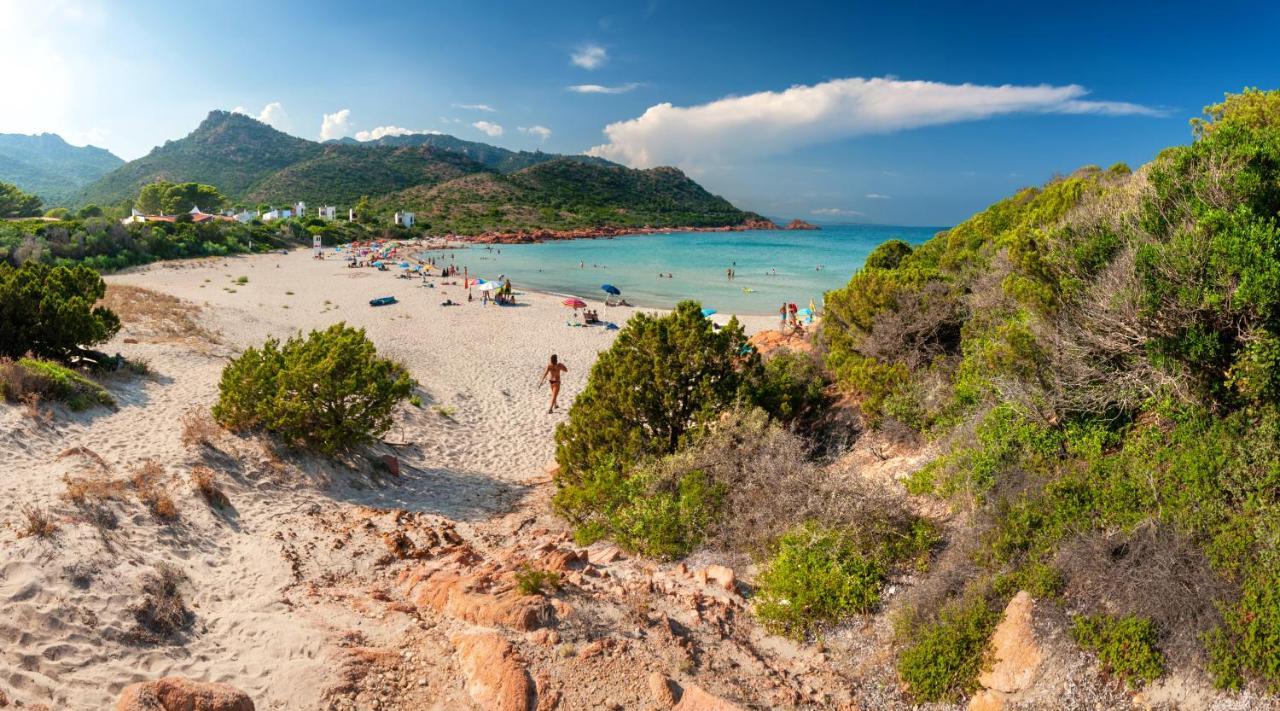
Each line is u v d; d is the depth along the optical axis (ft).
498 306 141.18
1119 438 24.47
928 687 19.75
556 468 49.85
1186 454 20.79
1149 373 23.79
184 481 33.22
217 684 17.89
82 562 22.31
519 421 63.62
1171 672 17.24
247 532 31.65
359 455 45.50
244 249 254.88
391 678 19.58
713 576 27.35
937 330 45.47
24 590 20.27
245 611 23.56
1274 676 16.03
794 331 83.46
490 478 49.03
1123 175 61.57
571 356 94.63
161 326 77.25
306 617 23.07
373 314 122.11
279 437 42.11
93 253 179.83
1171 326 22.18
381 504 40.52
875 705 20.02
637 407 40.24
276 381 42.32
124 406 44.60
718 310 144.25
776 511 29.66
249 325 94.43
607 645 20.83
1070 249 29.37
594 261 278.05
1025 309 33.50
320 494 39.01
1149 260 22.49
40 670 17.95
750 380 43.47
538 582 23.71
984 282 44.55
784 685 20.53
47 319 48.60
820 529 26.89
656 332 40.81
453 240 397.60
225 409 41.37
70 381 41.93
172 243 215.31
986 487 25.18
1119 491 21.34
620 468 38.73
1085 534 20.58
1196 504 19.72
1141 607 18.12
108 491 28.73
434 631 21.91
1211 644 16.83
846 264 266.16
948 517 26.96
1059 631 19.01
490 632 21.04
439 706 18.52
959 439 29.30
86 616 20.29
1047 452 25.23
